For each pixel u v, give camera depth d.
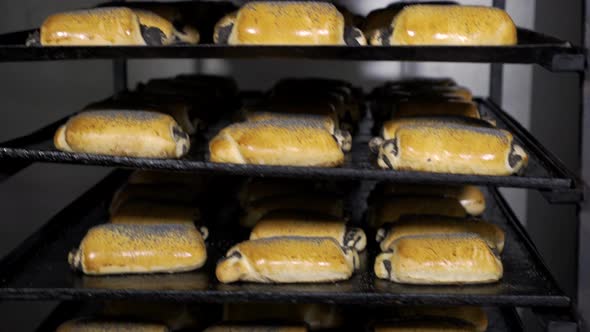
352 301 1.09
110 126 1.14
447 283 1.11
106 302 1.24
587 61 1.04
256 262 1.11
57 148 1.17
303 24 1.14
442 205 1.31
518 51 1.05
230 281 1.11
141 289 1.09
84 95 1.72
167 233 1.16
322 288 1.10
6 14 1.69
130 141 1.14
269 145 1.12
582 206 1.08
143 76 1.72
